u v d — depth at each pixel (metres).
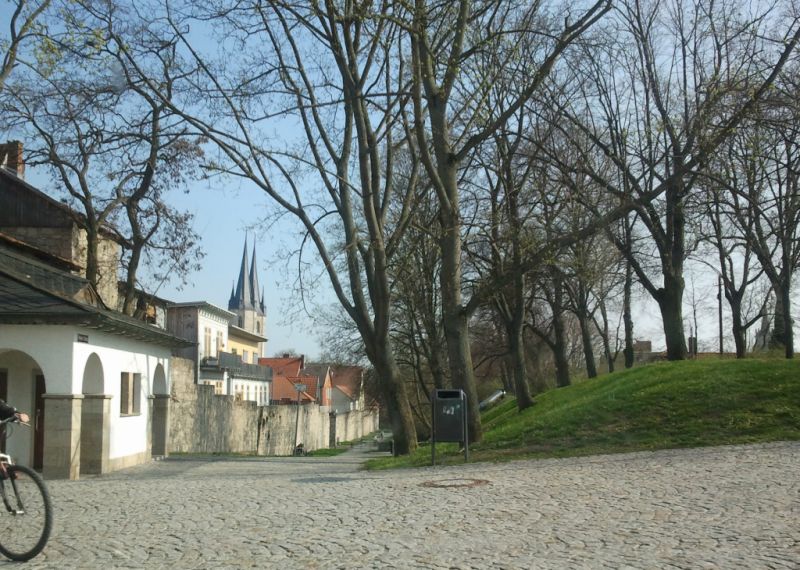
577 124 22.41
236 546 7.84
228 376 59.66
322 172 22.20
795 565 6.24
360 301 22.72
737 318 31.42
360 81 21.19
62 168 28.06
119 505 11.07
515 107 18.16
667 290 25.95
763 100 17.42
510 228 21.02
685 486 10.38
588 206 20.78
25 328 16.38
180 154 29.70
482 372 59.09
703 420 16.83
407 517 9.06
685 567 6.30
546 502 9.66
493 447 17.53
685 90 22.88
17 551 7.46
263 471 18.53
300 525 8.85
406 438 22.61
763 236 24.75
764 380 19.02
